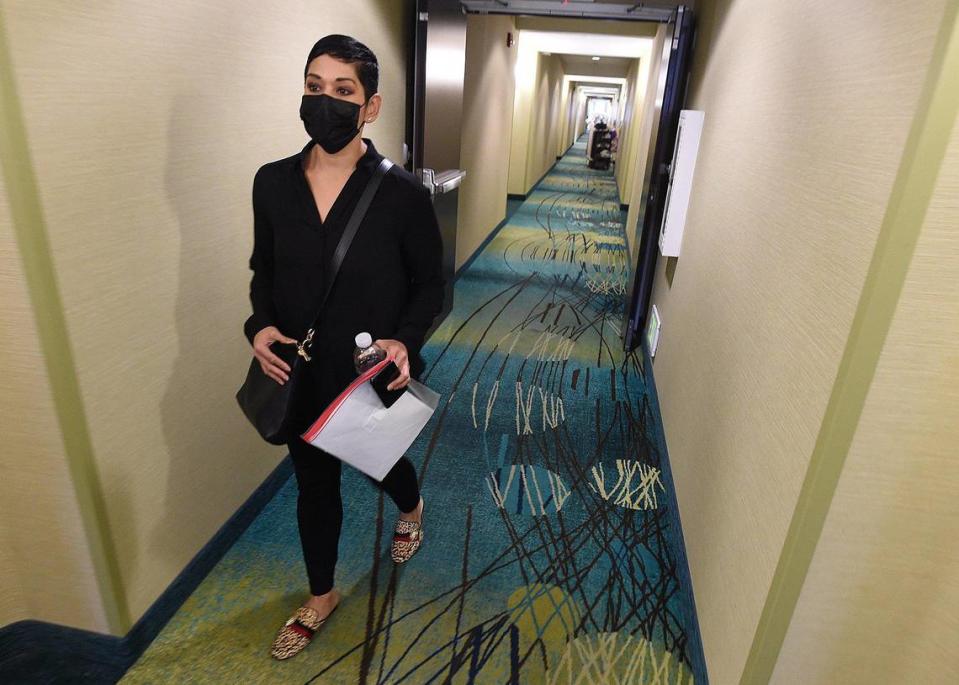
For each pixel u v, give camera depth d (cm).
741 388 152
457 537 204
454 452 254
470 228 521
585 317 425
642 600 183
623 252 623
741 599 130
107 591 143
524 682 154
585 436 272
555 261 571
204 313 166
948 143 79
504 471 243
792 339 119
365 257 129
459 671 156
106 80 123
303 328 134
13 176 108
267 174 130
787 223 131
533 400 302
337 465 154
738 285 168
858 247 94
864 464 96
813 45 128
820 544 103
